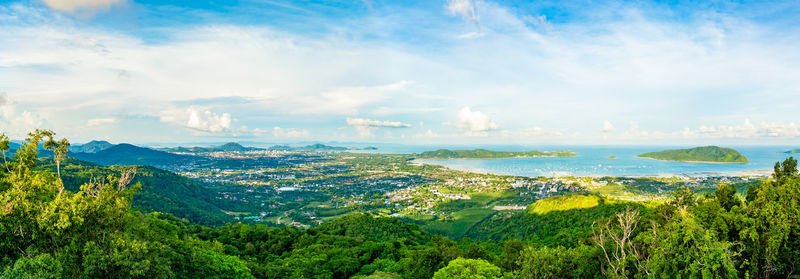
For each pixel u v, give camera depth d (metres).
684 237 34.25
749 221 35.53
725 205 48.34
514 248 65.25
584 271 42.12
